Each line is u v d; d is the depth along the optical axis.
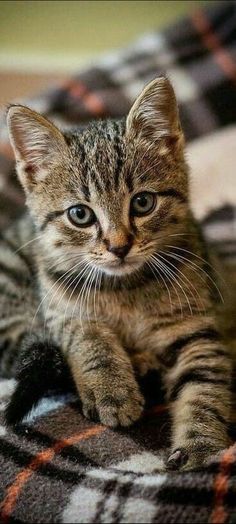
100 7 0.64
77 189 0.37
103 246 0.37
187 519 0.29
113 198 0.37
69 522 0.30
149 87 0.38
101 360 0.37
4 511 0.32
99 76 0.57
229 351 0.39
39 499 0.32
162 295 0.38
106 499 0.31
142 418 0.36
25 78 0.66
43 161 0.39
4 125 0.53
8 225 0.51
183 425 0.35
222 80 0.57
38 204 0.39
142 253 0.37
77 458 0.34
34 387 0.37
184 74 0.57
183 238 0.39
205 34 0.58
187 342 0.39
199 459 0.33
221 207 0.51
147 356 0.40
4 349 0.43
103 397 0.36
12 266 0.45
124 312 0.39
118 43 0.66
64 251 0.39
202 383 0.37
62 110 0.56
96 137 0.38
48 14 0.64
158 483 0.31
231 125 0.56
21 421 0.36
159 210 0.38
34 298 0.43
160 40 0.59
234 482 0.30
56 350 0.39
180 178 0.39
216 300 0.40
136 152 0.38
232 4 0.58
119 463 0.33
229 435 0.35
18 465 0.33
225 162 0.53
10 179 0.52
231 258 0.46
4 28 0.64
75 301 0.39
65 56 0.66
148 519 0.30
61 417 0.36
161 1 0.65
